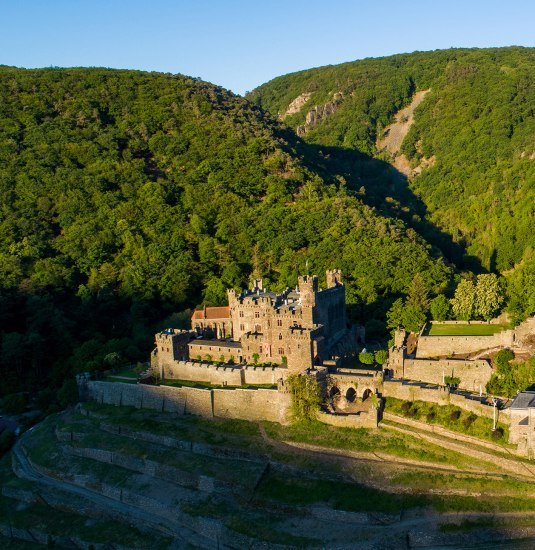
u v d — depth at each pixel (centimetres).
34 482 14462
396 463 12031
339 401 13988
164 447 14112
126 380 16725
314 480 12106
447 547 10488
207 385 15288
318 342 14538
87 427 15562
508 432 11900
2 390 18762
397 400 13538
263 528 11381
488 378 13400
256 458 12962
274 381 14750
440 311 17112
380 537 10738
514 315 15138
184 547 11694
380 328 18112
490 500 10906
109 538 12338
